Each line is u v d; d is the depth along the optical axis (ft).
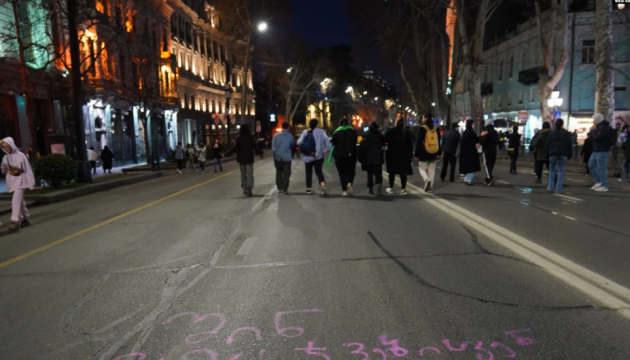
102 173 82.43
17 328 13.41
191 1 162.30
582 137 111.34
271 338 12.22
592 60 110.32
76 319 13.87
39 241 25.35
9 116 70.33
